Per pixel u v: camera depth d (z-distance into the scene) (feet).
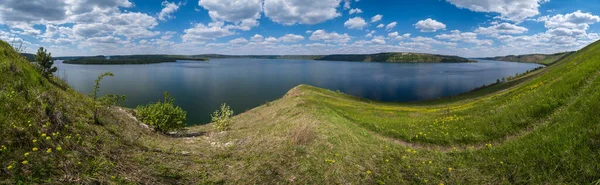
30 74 28.30
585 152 19.04
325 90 209.26
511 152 24.52
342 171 22.93
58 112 21.17
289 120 62.23
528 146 24.20
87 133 21.44
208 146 33.27
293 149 28.78
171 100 50.90
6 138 14.83
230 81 431.84
